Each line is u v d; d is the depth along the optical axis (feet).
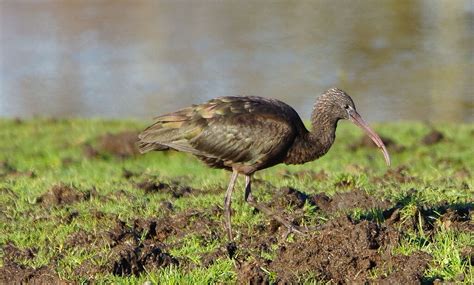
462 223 33.30
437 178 44.73
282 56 113.19
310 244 29.96
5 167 56.29
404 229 32.76
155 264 30.68
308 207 36.60
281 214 35.53
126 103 96.37
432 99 92.79
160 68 109.40
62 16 140.87
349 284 28.55
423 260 28.99
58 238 35.27
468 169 51.16
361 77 102.42
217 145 35.04
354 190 38.22
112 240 33.76
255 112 34.99
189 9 146.61
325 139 35.91
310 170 49.06
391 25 128.57
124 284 29.07
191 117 35.55
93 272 29.94
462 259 29.01
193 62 111.65
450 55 110.63
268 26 131.03
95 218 37.60
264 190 40.91
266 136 34.73
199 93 98.78
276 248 31.96
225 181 45.44
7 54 118.21
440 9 137.59
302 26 130.52
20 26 134.41
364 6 143.64
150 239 35.04
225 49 117.80
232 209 37.86
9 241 35.55
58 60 114.83
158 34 127.75
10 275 30.01
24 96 99.76
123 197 41.14
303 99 94.02
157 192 42.60
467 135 65.46
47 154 62.39
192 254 32.07
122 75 107.34
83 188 43.57
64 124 73.92
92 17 140.77
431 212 34.68
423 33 122.62
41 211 39.73
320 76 103.45
